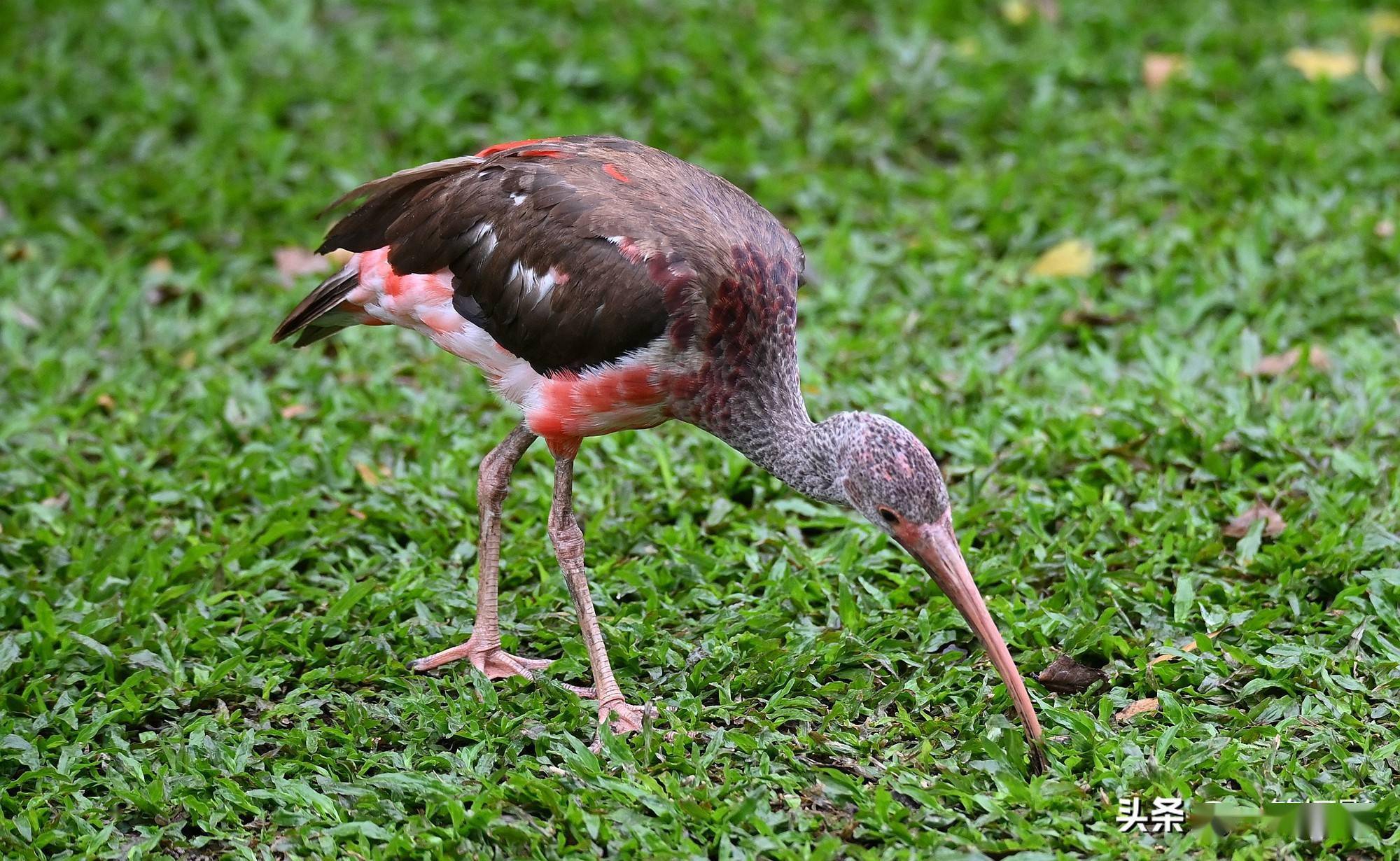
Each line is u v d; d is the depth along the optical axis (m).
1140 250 14.89
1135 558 11.09
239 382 13.66
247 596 11.14
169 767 9.39
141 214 16.08
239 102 17.73
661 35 18.69
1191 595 10.53
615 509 12.07
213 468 12.43
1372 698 9.64
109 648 10.37
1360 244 14.69
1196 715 9.56
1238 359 13.40
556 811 8.77
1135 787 8.88
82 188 16.23
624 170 10.16
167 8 19.52
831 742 9.33
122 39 18.78
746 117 17.28
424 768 9.36
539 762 9.34
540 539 11.80
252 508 12.27
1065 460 12.21
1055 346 13.98
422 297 10.32
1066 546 11.16
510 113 17.62
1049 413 12.91
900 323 14.29
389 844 8.57
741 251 9.70
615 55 18.36
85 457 12.98
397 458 12.81
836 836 8.63
